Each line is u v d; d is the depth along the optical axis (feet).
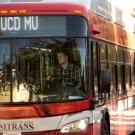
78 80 37.19
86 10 37.63
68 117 36.81
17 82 37.27
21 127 36.70
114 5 49.14
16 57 37.45
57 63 37.37
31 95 37.06
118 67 48.80
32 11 37.52
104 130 41.55
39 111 36.78
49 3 37.63
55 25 37.47
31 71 37.35
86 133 36.94
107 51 43.96
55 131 36.73
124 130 49.85
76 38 37.35
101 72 37.24
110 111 43.73
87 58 37.29
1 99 37.17
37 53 37.42
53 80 37.27
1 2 37.99
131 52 57.11
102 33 42.27
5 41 37.50
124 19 54.24
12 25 37.58
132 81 56.24
